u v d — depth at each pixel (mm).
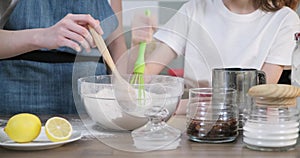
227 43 2064
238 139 1322
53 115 1688
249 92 1244
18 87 1856
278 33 2031
